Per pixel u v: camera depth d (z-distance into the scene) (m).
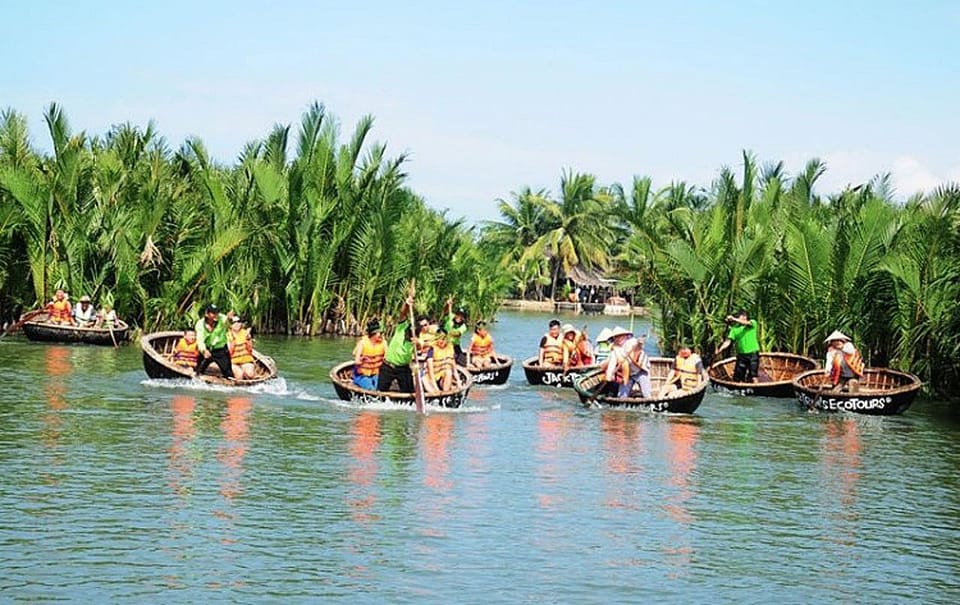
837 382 23.41
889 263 25.98
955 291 25.42
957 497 15.20
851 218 29.33
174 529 11.98
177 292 33.00
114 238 32.16
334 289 39.69
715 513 13.77
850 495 15.08
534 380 26.61
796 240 28.62
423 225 44.09
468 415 20.50
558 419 20.55
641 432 19.42
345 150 39.00
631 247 36.00
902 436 20.09
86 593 9.98
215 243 33.47
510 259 76.56
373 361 21.48
